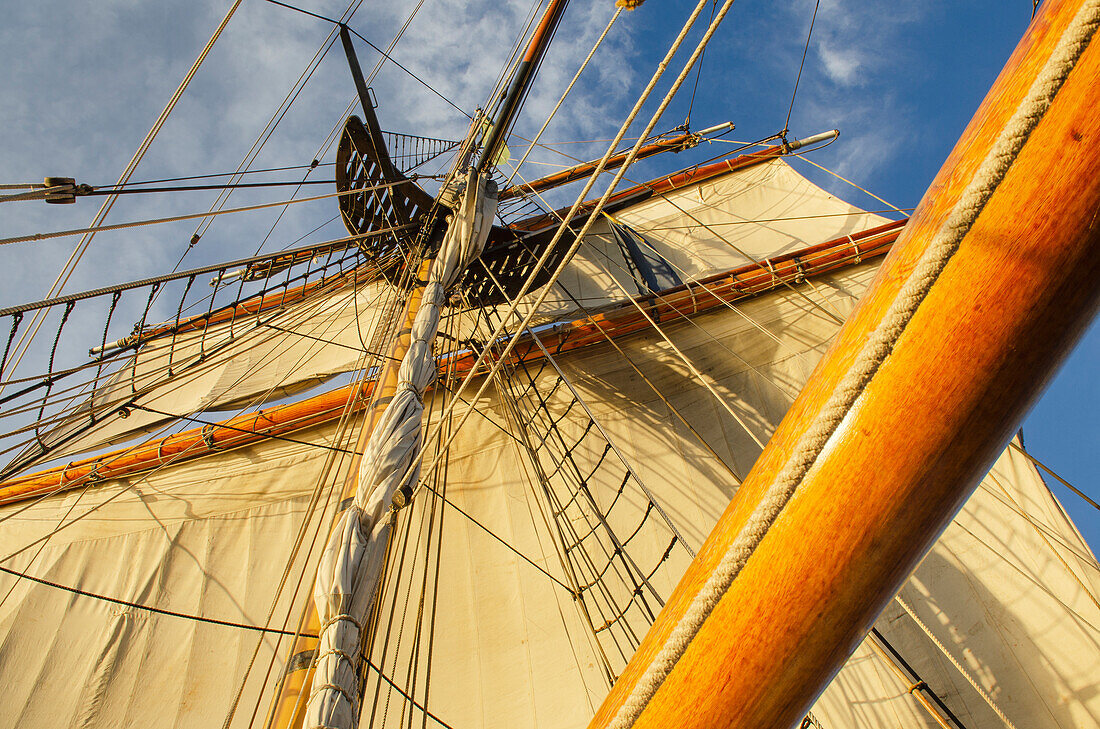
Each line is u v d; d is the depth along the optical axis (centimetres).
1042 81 178
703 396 1167
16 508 1203
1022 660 800
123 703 924
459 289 1261
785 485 210
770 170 1792
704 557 231
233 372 1587
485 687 895
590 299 1580
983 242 183
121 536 1127
